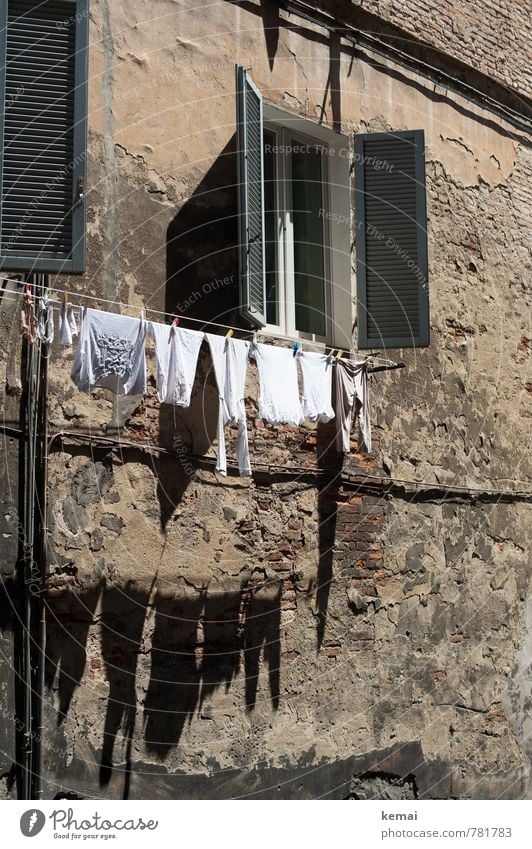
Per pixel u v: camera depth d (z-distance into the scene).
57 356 7.29
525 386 11.45
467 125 11.01
